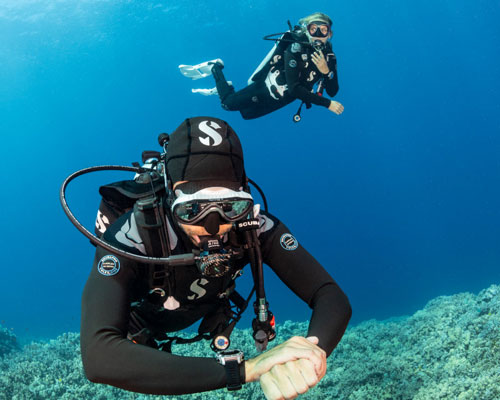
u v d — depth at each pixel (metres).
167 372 0.97
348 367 7.88
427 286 30.53
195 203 1.16
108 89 40.44
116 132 44.28
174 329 1.52
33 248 44.72
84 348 1.04
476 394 5.85
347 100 48.44
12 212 44.53
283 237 1.41
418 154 50.12
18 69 36.12
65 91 39.25
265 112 7.82
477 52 42.62
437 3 38.22
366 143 51.09
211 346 1.44
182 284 1.33
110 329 1.06
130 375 0.98
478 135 47.84
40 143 42.94
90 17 33.00
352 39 42.34
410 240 48.78
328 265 46.69
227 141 1.21
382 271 42.06
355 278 41.94
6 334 12.58
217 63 8.02
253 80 7.46
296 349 0.95
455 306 9.89
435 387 6.48
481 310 8.62
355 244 48.75
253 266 1.33
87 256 45.19
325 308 1.27
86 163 44.78
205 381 0.96
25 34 32.69
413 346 8.49
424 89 46.66
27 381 7.75
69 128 42.62
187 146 1.19
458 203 49.66
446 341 7.77
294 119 7.12
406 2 38.81
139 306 1.44
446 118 48.12
